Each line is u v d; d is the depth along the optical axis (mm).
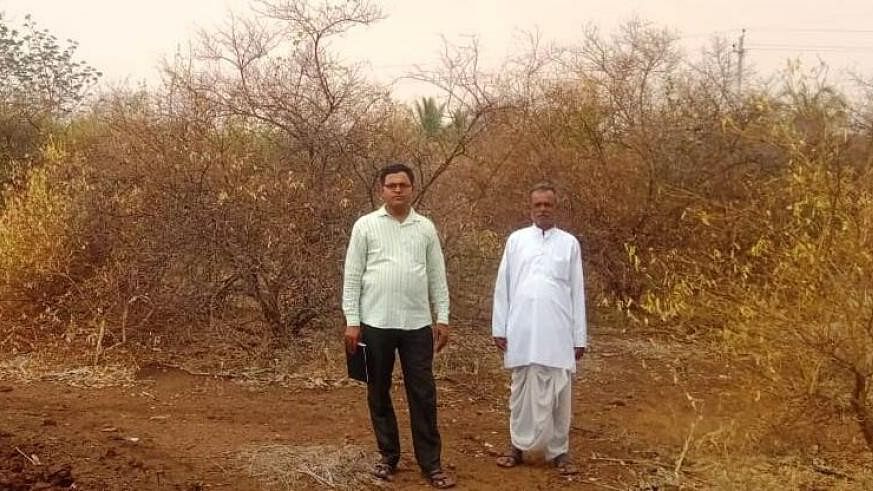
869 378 4047
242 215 7312
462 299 8562
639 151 9750
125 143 7824
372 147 7844
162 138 7637
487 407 6324
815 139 4254
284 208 7328
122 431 5199
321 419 5754
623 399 6645
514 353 4828
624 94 10164
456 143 8836
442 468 4816
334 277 7457
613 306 9555
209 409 5922
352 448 4926
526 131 9859
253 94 7789
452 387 6812
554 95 10133
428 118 9398
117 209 7664
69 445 4750
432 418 4527
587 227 9773
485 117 8875
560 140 10109
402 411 6043
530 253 4875
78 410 5711
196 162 7344
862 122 4406
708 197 8586
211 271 7539
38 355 7121
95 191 7801
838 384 4172
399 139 8164
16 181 8812
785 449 4816
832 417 4328
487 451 5227
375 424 4582
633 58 10289
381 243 4441
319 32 7809
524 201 9734
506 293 4996
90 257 8094
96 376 6637
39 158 10289
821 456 4871
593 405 6477
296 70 7844
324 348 7320
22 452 4547
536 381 4777
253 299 7969
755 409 4648
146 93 8984
